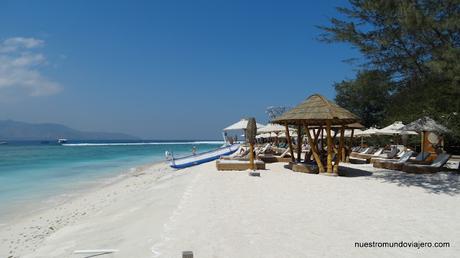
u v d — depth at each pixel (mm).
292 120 16484
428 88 12094
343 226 7344
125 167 30672
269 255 5750
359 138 41406
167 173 23453
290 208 8945
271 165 19844
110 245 7133
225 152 27422
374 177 14648
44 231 10117
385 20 12320
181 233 7012
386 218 7969
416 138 29125
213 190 11617
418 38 11781
